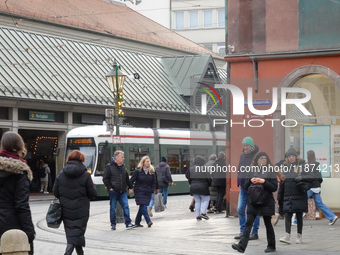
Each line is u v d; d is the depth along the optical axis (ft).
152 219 53.57
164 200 64.59
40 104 100.89
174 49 159.94
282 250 32.50
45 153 109.60
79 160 29.01
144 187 46.24
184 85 136.46
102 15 155.74
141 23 170.40
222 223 46.75
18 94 96.89
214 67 141.90
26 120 100.22
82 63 117.08
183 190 94.84
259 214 31.07
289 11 48.37
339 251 31.96
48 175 107.96
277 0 48.67
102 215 59.16
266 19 49.01
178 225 46.93
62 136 107.24
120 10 169.68
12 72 99.91
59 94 104.27
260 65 48.98
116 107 54.19
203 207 50.08
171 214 57.93
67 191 28.45
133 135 86.99
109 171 45.16
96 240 38.96
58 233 43.57
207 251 32.78
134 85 125.70
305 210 34.30
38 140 108.06
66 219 28.45
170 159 92.99
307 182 33.73
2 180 20.39
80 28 132.67
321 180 41.32
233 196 50.14
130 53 135.03
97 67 119.75
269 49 48.75
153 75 134.00
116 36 141.59
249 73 49.39
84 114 110.73
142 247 34.91
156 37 164.55
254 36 49.26
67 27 129.70
